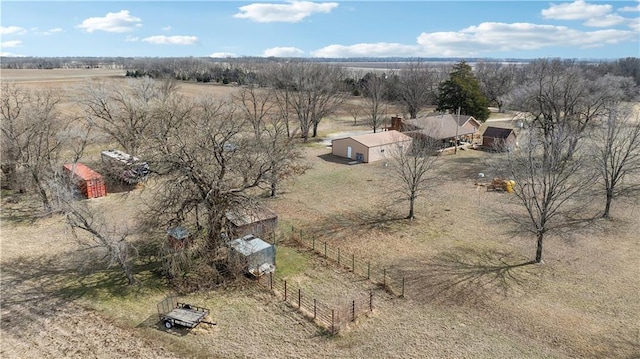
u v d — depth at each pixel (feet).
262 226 95.25
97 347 60.70
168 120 120.98
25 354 59.11
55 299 72.28
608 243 93.97
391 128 223.51
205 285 77.41
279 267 84.33
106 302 71.36
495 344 61.87
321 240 97.09
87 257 87.25
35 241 94.43
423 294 74.95
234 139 107.45
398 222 107.04
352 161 168.14
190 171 77.82
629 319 67.00
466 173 150.41
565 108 147.74
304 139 207.00
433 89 304.50
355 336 63.77
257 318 67.97
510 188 128.57
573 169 93.09
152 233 88.07
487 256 88.79
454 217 110.01
